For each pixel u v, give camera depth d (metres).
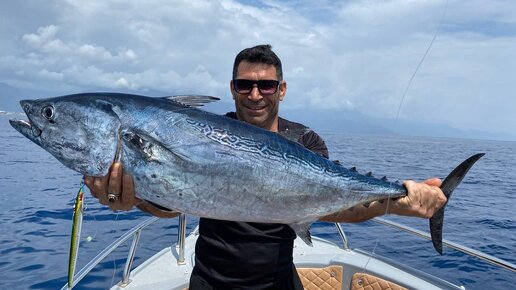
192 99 1.00
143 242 2.54
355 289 1.48
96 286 1.89
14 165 8.12
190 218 3.47
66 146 0.89
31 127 0.92
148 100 0.93
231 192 0.91
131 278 1.43
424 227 3.77
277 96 1.08
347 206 1.01
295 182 0.96
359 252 1.68
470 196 6.33
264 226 0.97
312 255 1.61
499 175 10.80
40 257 2.61
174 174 0.88
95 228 3.34
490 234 3.64
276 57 1.07
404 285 1.39
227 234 0.97
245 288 0.97
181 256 1.55
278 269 0.99
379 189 0.99
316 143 1.14
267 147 0.95
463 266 2.59
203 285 1.00
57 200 4.67
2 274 2.28
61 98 0.92
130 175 0.87
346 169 1.02
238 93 1.07
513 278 2.41
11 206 4.26
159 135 0.88
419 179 7.93
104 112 0.89
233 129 0.94
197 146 0.90
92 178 0.88
